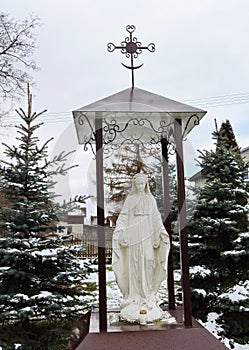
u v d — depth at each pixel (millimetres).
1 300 4980
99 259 3389
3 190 5566
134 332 3248
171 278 4277
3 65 9320
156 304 3799
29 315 4938
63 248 5344
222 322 5273
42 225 5734
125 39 4156
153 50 4219
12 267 5320
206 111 3633
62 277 5375
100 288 3361
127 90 3973
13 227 5332
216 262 5676
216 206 5543
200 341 3146
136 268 3771
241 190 5652
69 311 5301
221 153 5988
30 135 5789
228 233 5629
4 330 5375
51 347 5195
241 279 5684
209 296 5352
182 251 3555
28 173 5605
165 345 3082
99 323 3346
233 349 4891
